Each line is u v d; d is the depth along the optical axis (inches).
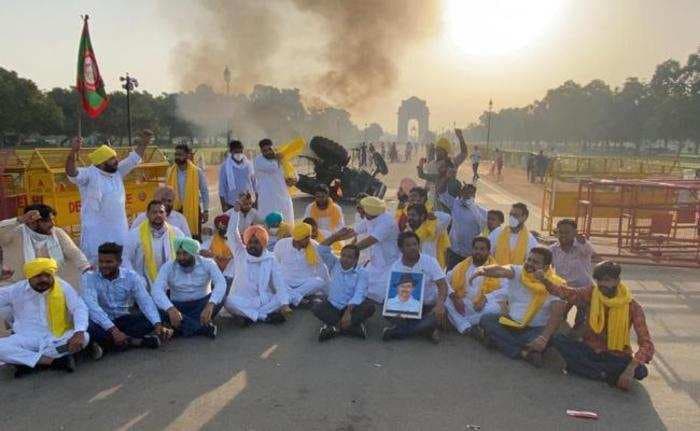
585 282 239.3
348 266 226.2
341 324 220.1
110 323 198.1
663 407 167.6
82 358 197.8
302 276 263.0
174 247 220.4
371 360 200.4
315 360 199.5
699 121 2161.7
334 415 159.9
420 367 194.5
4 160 411.2
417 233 264.4
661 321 247.9
